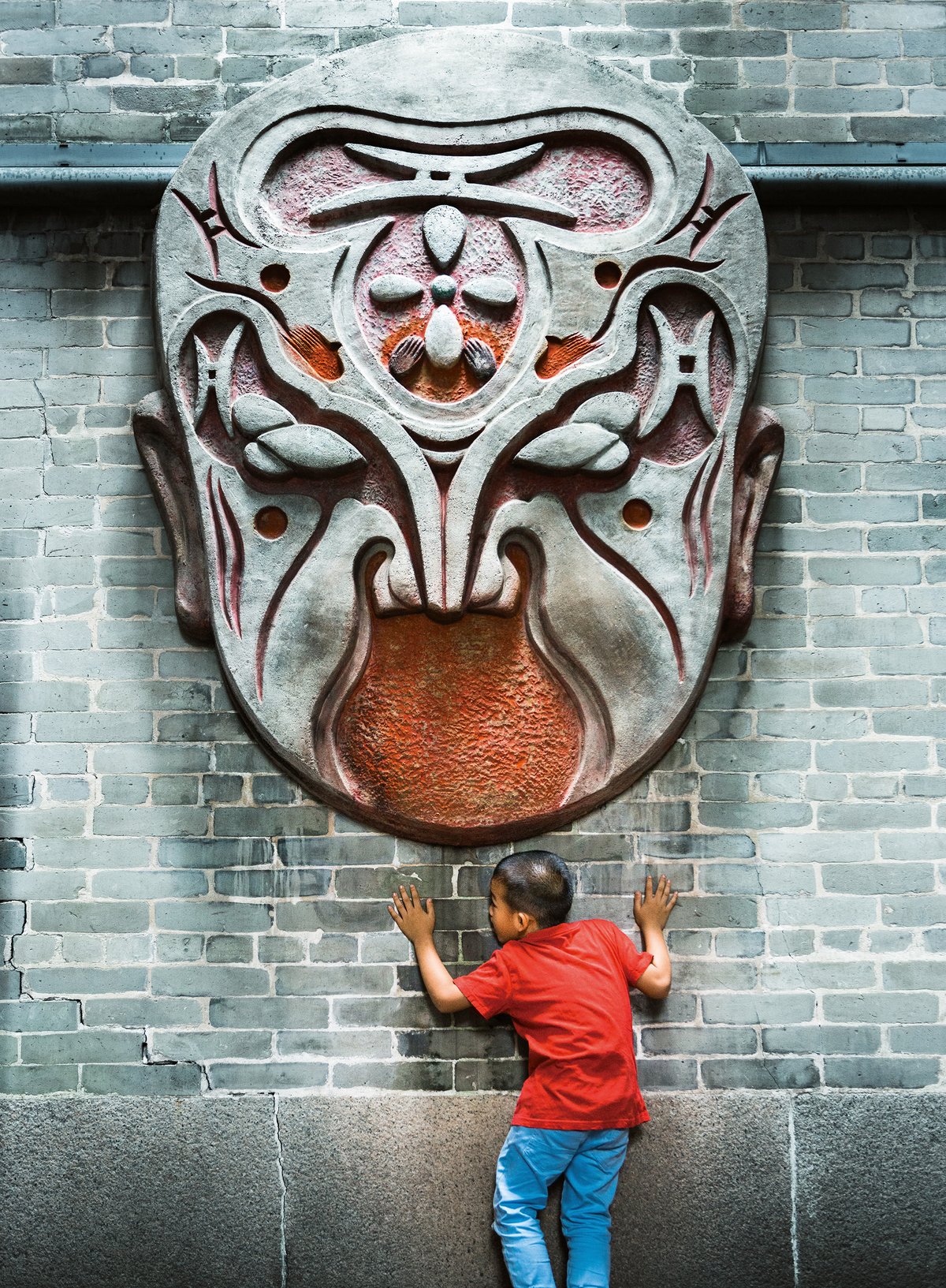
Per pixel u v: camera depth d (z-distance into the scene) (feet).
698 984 8.29
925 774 8.58
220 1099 8.04
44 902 8.31
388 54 8.86
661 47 9.37
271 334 8.36
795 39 9.42
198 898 8.32
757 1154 8.04
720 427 8.41
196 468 8.32
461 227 8.56
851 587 8.82
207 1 9.37
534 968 7.73
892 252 9.24
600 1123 7.47
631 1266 7.89
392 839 8.40
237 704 8.43
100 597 8.70
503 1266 7.83
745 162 9.11
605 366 8.32
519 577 8.32
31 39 9.31
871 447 8.98
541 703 8.28
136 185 8.95
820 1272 7.91
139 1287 7.82
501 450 8.21
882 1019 8.27
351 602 8.22
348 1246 7.86
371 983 8.23
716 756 8.57
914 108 9.34
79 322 9.04
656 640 8.24
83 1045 8.14
